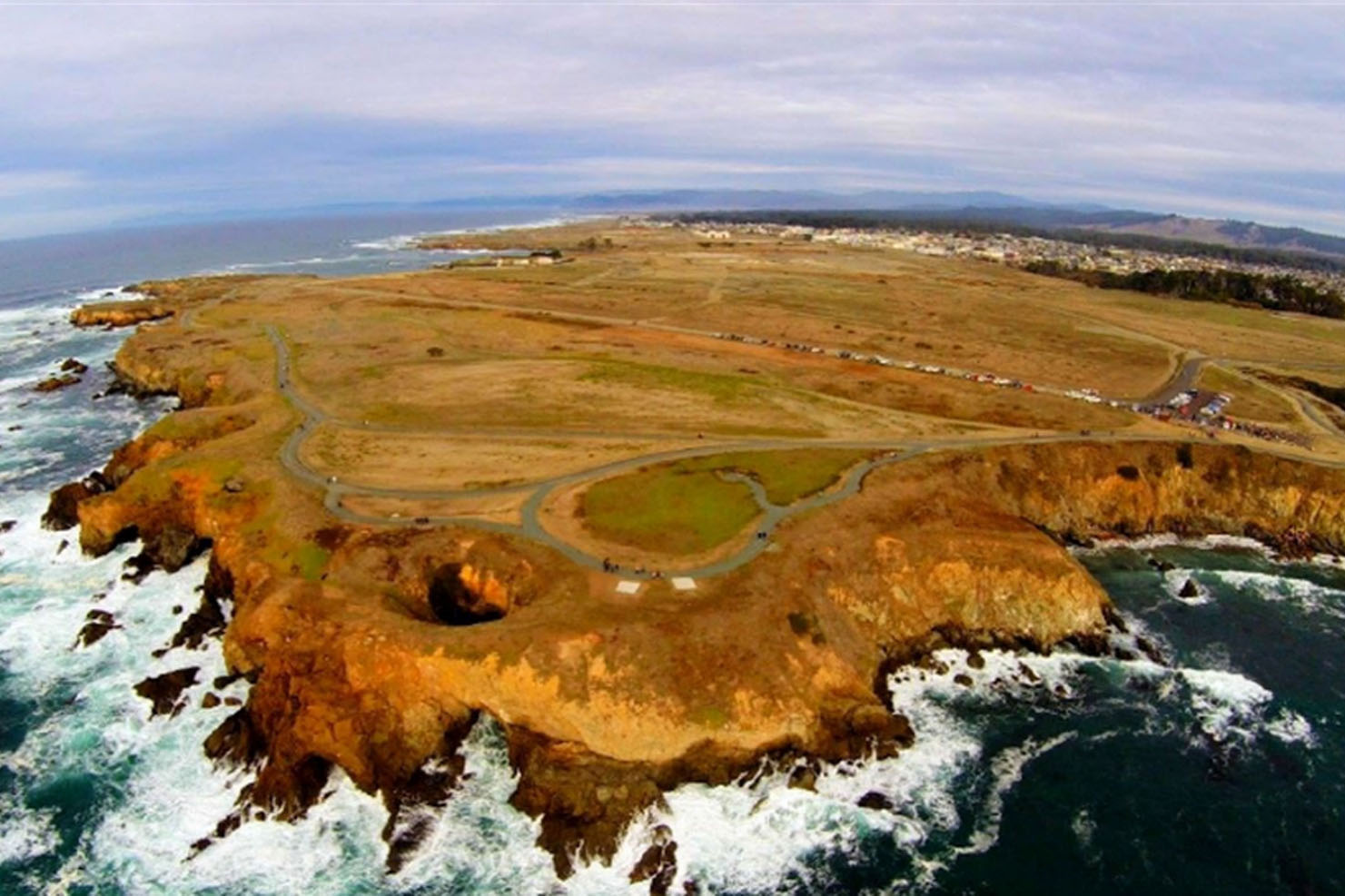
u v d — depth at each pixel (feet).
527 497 297.94
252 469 321.32
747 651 214.07
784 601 232.73
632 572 244.01
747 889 176.76
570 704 199.52
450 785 200.34
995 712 231.09
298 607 227.81
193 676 237.25
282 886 177.78
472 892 176.24
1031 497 336.08
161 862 183.62
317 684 208.54
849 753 208.44
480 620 250.98
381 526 274.16
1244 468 350.64
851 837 189.06
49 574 297.12
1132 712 233.14
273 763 199.93
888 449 349.00
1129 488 344.08
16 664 248.11
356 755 200.34
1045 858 185.16
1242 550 331.16
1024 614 263.29
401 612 229.04
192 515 307.78
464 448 353.31
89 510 305.32
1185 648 263.49
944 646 255.91
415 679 209.77
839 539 266.57
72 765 209.46
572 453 344.90
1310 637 270.87
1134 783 206.80
